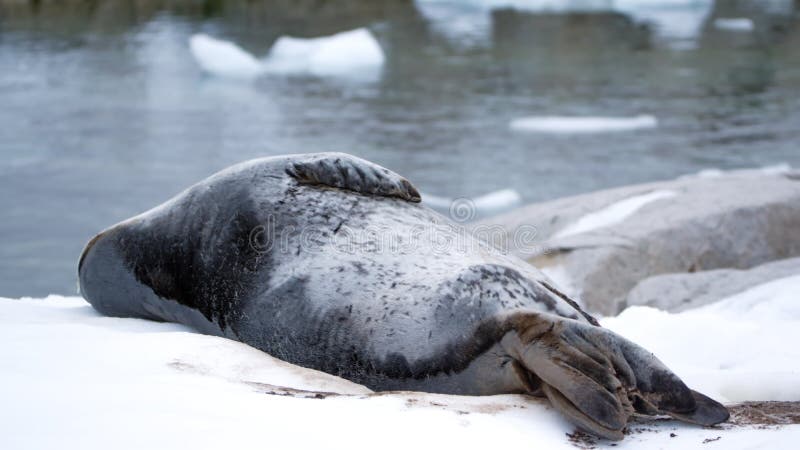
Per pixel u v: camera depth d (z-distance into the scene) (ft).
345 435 32.45
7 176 204.95
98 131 245.65
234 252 49.08
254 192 49.70
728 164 208.54
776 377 47.50
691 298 83.51
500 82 307.17
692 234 101.45
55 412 32.04
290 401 35.40
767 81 300.20
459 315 42.57
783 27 409.90
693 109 264.93
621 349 39.24
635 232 100.48
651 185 119.14
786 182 116.26
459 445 32.99
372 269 46.01
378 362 44.06
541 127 247.70
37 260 153.48
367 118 260.62
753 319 66.90
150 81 313.32
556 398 38.19
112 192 192.54
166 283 51.75
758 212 104.99
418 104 278.05
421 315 43.45
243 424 32.19
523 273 46.80
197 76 323.37
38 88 296.51
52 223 173.27
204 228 50.42
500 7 487.61
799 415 41.39
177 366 39.78
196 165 212.23
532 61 342.23
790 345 56.39
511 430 35.37
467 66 335.06
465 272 43.52
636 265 97.19
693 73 314.76
